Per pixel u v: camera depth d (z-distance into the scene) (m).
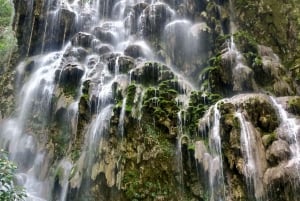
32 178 11.73
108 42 15.11
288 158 9.11
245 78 12.31
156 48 14.31
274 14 15.63
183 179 9.59
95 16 17.09
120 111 10.38
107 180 9.59
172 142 10.02
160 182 9.52
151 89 10.95
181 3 15.66
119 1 17.34
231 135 9.45
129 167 9.62
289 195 8.52
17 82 15.10
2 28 17.84
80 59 14.14
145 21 14.81
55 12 16.50
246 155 9.16
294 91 12.82
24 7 17.00
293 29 15.06
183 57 14.16
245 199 8.84
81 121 11.30
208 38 14.37
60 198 10.65
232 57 12.72
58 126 12.55
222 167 9.29
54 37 16.16
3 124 13.93
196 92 11.42
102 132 10.41
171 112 10.41
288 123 10.00
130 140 9.97
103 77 12.20
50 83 13.61
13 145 13.06
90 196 9.85
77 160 10.71
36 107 13.52
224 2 16.33
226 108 9.90
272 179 8.71
